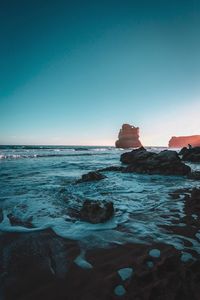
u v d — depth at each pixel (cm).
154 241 448
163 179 1355
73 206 729
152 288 301
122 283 313
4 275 331
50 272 339
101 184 1158
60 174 1577
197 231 506
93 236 475
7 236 473
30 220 580
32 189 1006
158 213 645
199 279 318
